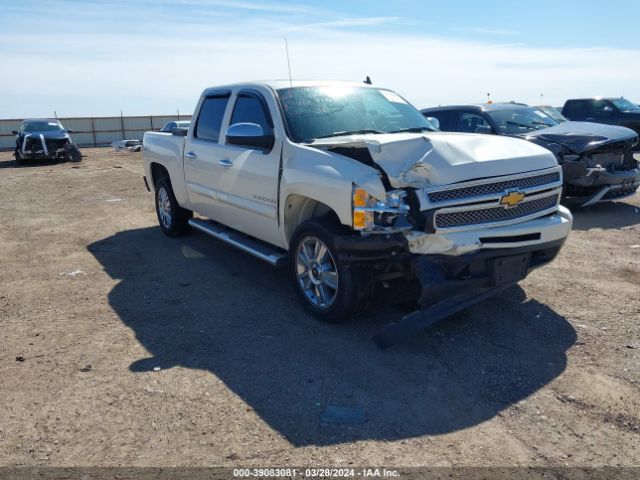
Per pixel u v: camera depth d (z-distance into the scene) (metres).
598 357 3.83
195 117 6.37
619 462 2.74
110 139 43.88
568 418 3.13
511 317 4.53
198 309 4.89
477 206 3.84
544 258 4.39
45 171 18.39
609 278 5.45
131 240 7.54
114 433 3.04
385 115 5.29
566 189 8.34
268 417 3.18
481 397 3.37
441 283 3.72
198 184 6.25
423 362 3.81
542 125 9.35
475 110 9.56
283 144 4.66
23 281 5.76
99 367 3.81
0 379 3.65
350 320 4.54
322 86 5.32
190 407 3.29
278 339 4.21
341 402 3.32
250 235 5.53
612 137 8.09
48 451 2.88
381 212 3.73
